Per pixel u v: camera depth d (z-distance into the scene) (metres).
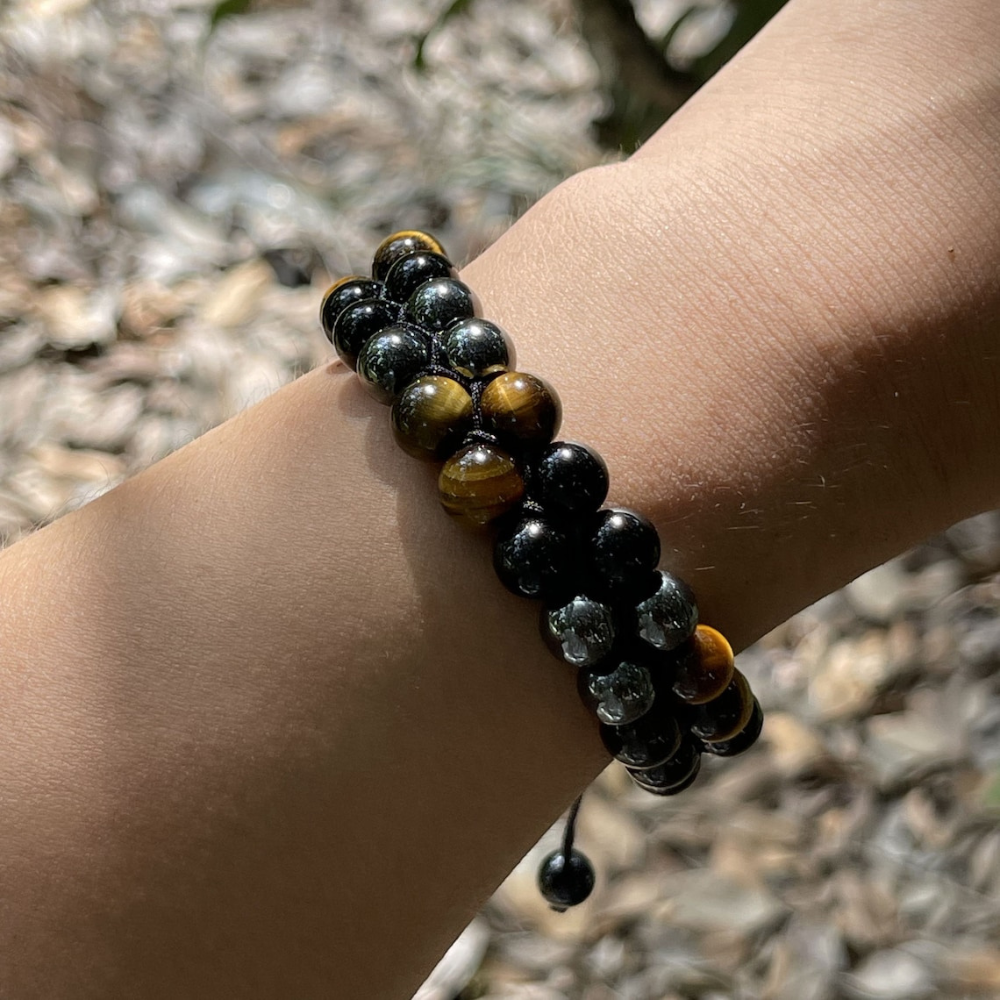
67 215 0.42
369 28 0.52
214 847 0.13
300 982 0.13
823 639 0.37
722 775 0.34
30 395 0.38
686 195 0.15
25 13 0.47
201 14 0.50
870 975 0.30
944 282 0.14
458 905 0.14
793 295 0.15
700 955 0.31
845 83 0.16
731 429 0.14
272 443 0.15
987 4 0.15
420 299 0.14
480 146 0.45
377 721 0.13
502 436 0.14
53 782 0.13
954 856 0.32
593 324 0.15
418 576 0.14
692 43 0.42
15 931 0.12
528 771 0.14
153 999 0.13
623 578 0.13
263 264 0.42
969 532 0.39
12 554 0.14
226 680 0.13
